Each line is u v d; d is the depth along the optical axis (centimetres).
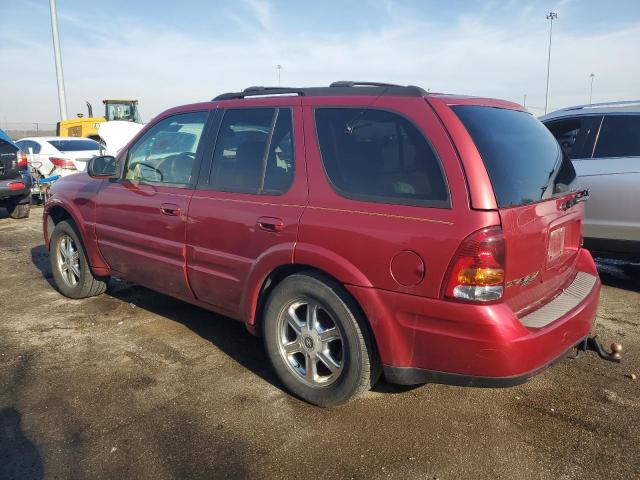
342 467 272
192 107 411
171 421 312
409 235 270
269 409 325
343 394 308
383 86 323
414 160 281
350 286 290
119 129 1256
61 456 281
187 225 382
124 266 457
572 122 588
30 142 1394
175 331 448
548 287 314
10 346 418
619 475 267
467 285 256
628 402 335
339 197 303
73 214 496
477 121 291
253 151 355
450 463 275
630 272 627
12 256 728
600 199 544
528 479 264
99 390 349
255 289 341
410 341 276
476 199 260
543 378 366
